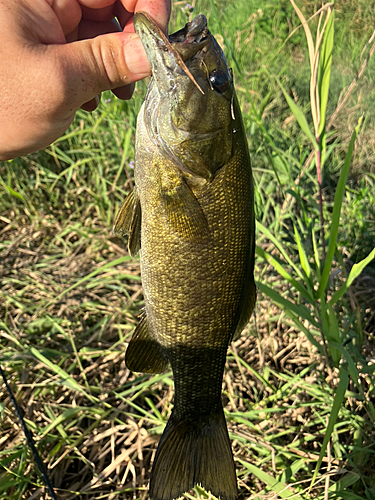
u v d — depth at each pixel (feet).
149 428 1.24
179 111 0.78
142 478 1.12
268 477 0.99
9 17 0.77
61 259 1.74
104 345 1.44
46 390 1.28
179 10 1.73
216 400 0.95
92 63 0.78
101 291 1.60
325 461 1.09
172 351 0.91
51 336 1.47
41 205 1.94
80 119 2.03
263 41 2.42
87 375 1.36
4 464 1.09
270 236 1.18
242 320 0.96
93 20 1.04
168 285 0.86
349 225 1.57
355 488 1.03
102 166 1.94
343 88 1.90
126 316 1.52
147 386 1.24
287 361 1.38
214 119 0.79
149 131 0.83
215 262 0.84
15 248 1.78
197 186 0.81
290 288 1.47
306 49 2.35
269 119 1.97
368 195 1.66
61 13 0.94
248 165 0.85
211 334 0.89
